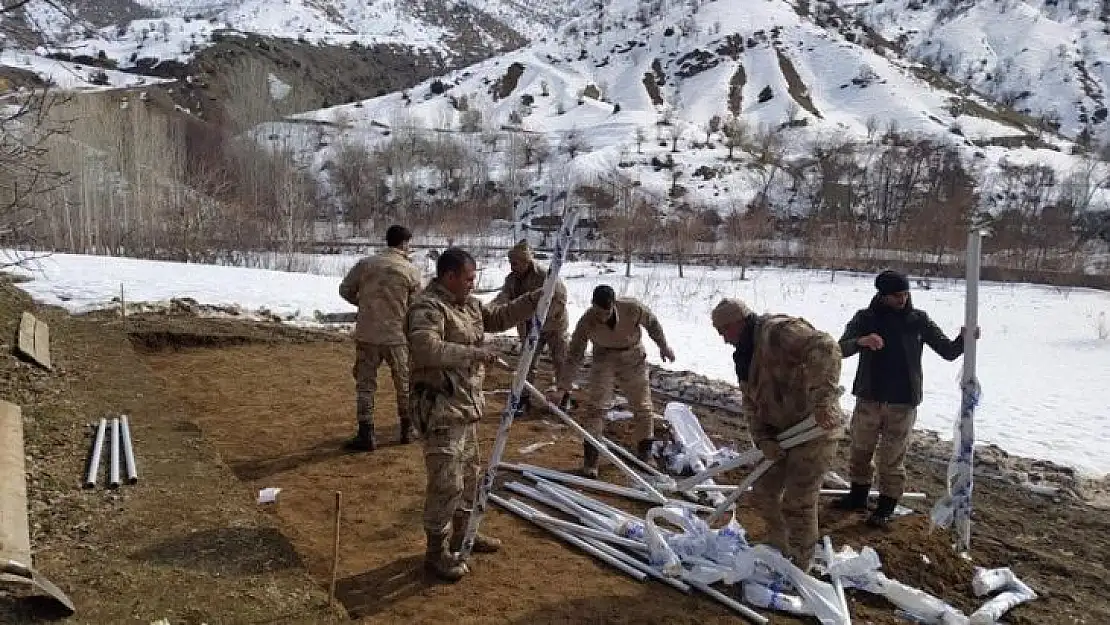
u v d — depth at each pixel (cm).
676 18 11081
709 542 462
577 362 628
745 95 9050
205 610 357
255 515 462
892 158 5650
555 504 535
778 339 438
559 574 450
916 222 4291
